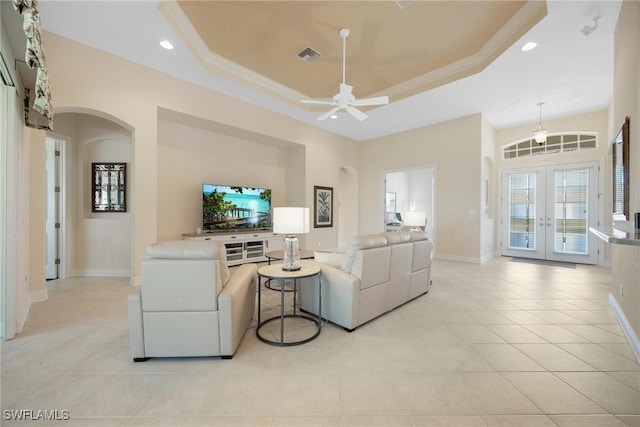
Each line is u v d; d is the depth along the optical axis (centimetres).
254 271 270
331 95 512
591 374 179
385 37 340
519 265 531
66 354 201
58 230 419
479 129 546
